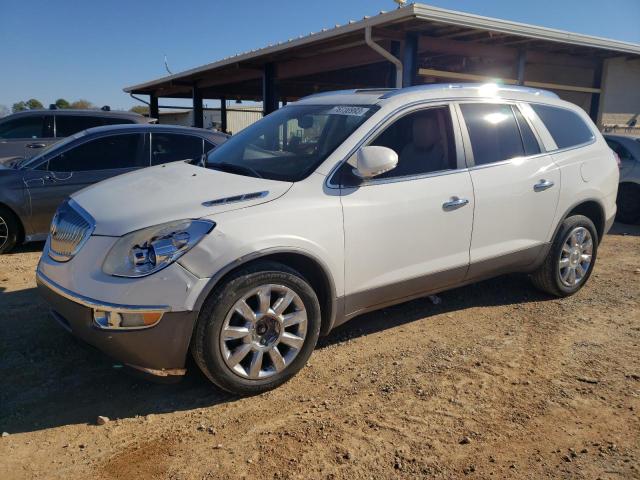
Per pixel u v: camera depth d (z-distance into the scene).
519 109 4.78
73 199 3.79
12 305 4.81
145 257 3.04
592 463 2.78
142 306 2.97
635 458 2.82
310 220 3.44
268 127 4.59
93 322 3.05
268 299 3.31
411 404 3.32
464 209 4.18
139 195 3.51
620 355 4.01
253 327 3.28
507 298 5.21
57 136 9.83
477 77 10.62
